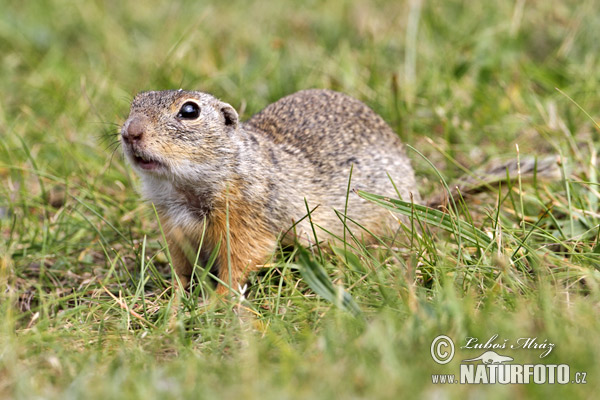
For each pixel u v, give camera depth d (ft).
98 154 45.27
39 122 49.90
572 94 47.44
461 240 33.32
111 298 33.42
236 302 30.32
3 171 45.60
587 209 36.32
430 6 57.93
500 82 49.90
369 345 25.32
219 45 57.57
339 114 40.32
